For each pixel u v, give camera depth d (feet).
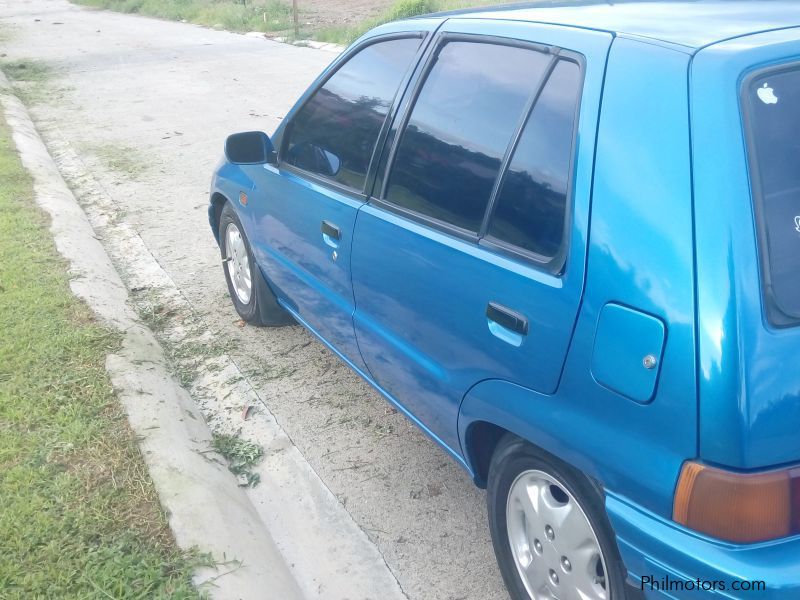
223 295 18.78
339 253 11.66
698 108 6.79
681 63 7.11
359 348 11.79
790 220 6.59
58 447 11.57
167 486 10.66
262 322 16.52
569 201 7.66
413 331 10.08
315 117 12.96
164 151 32.24
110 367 13.87
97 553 9.40
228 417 13.84
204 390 14.76
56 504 10.35
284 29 71.26
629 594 7.28
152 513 10.20
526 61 8.86
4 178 25.84
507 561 9.07
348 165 11.69
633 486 6.86
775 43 7.13
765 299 6.29
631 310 6.79
